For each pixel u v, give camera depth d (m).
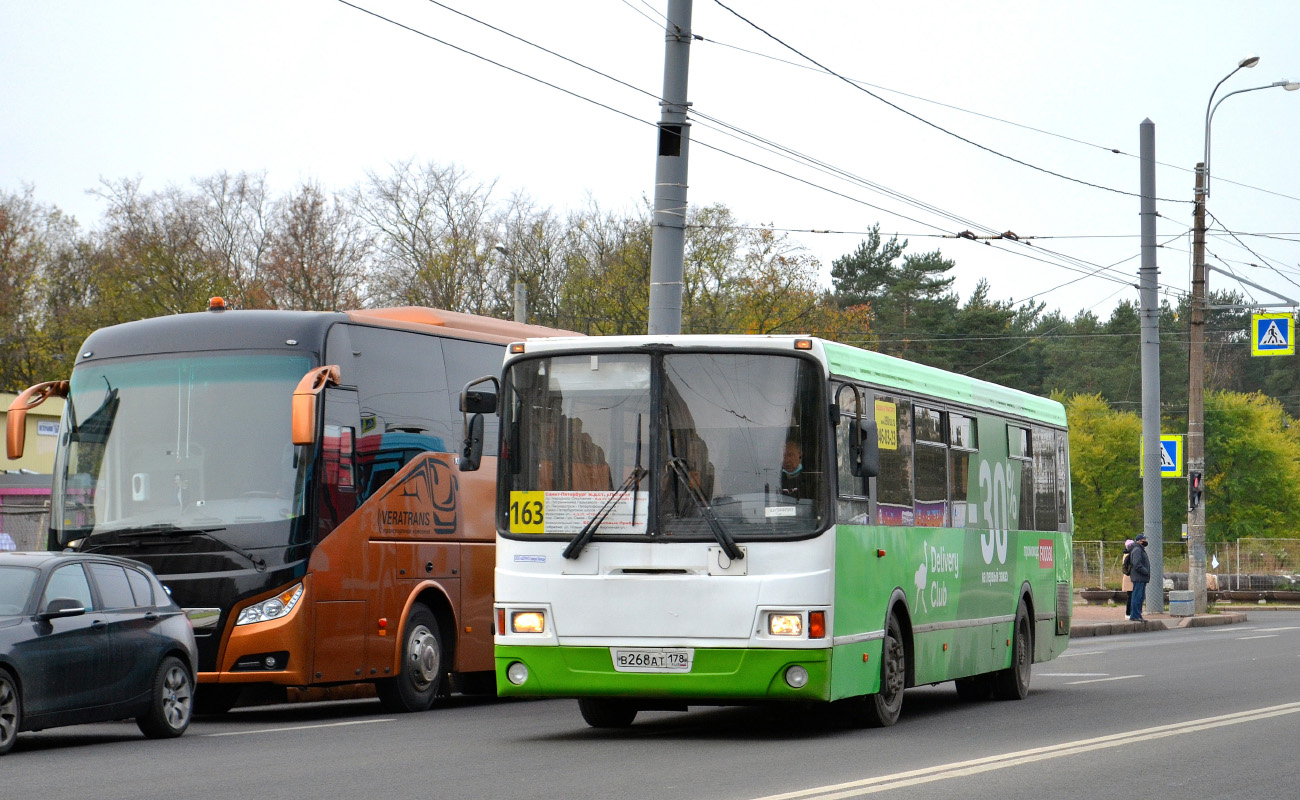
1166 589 79.19
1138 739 18.95
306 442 22.47
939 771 15.77
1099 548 87.75
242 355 24.02
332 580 23.59
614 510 18.97
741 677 18.42
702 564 18.62
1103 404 142.62
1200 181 60.00
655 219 30.03
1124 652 41.53
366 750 18.56
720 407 19.05
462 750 18.44
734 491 18.81
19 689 18.52
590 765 16.59
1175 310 153.62
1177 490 137.88
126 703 20.17
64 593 19.73
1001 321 119.31
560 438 19.36
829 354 19.52
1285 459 136.50
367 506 24.47
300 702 29.12
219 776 15.93
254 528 23.27
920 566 22.42
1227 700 25.42
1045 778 15.31
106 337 24.95
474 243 92.62
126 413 24.30
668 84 30.05
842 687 19.09
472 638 27.08
